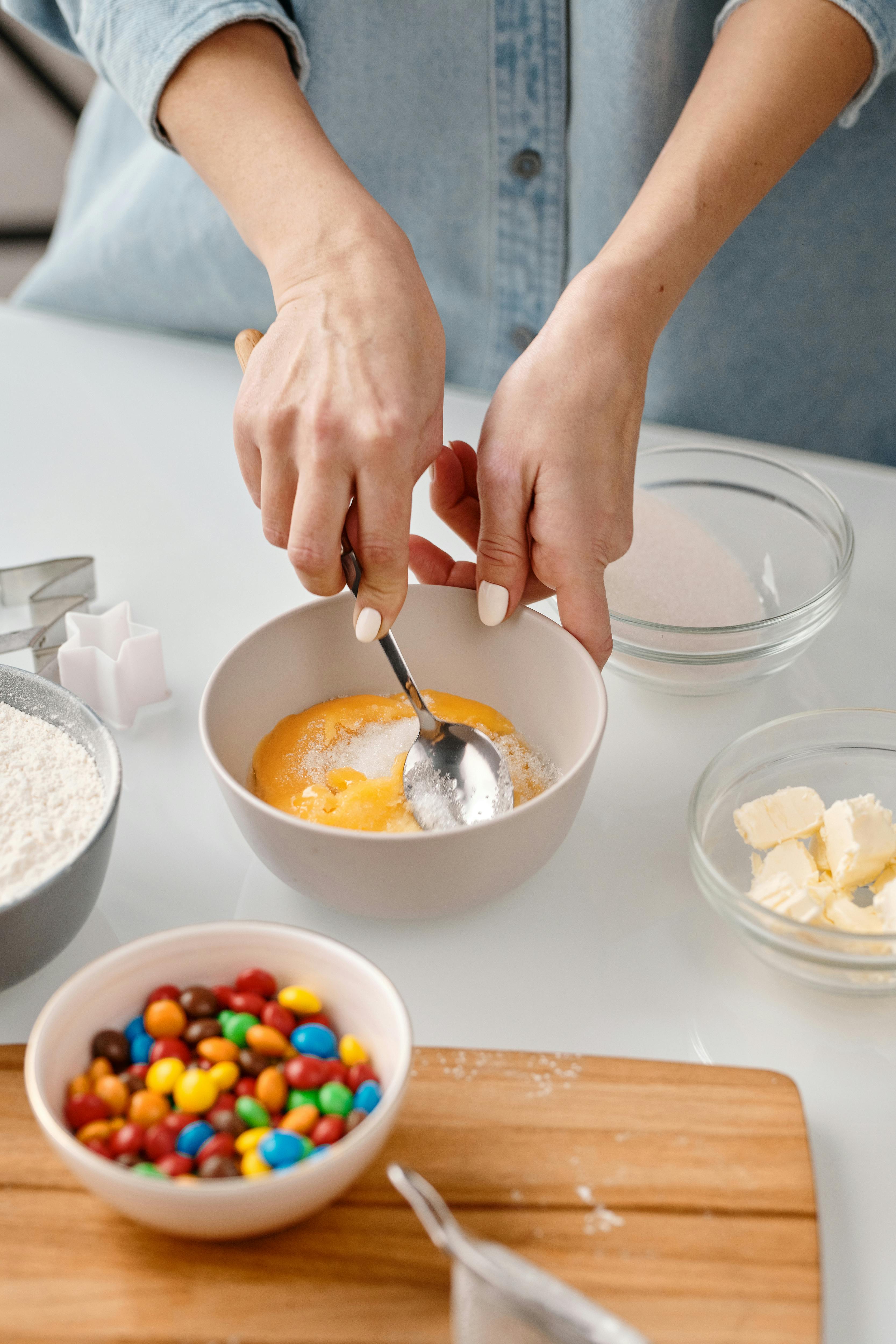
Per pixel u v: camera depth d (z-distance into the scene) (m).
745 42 0.82
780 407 1.10
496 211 1.04
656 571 0.86
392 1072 0.65
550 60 0.97
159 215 1.11
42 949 0.69
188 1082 0.65
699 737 0.82
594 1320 0.55
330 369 0.73
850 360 1.07
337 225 0.76
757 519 0.92
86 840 0.71
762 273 1.03
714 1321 0.62
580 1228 0.64
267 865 0.72
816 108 0.82
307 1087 0.65
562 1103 0.67
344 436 0.72
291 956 0.67
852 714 0.77
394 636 0.80
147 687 0.83
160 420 1.05
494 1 0.95
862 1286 0.64
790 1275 0.63
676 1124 0.67
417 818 0.73
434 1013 0.71
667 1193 0.65
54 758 0.74
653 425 1.02
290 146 0.80
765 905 0.71
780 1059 0.70
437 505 0.83
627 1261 0.63
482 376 1.14
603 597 0.76
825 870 0.73
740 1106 0.67
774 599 0.88
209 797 0.79
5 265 2.42
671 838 0.78
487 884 0.71
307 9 0.96
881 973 0.69
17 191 2.40
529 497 0.76
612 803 0.79
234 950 0.67
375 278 0.75
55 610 0.87
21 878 0.70
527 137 1.00
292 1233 0.64
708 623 0.84
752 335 1.06
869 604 0.90
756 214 1.01
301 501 0.72
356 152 1.02
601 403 0.76
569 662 0.76
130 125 1.26
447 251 1.06
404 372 0.73
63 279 1.21
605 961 0.73
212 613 0.89
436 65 0.98
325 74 0.99
